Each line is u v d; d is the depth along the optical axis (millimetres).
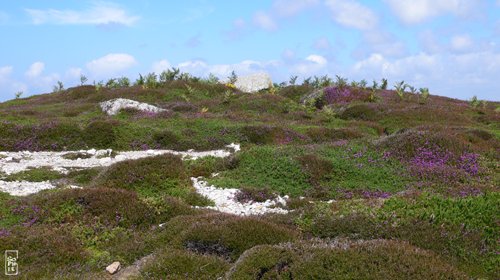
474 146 27844
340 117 48125
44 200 17156
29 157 29375
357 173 23156
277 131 35500
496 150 28719
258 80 70062
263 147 26969
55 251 13281
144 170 22188
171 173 22516
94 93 59312
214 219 14477
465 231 12828
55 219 15977
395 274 9156
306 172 22656
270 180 22297
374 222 13648
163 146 33188
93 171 24922
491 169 24719
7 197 19094
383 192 21234
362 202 15734
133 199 17219
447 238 12594
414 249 10422
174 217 15719
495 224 13055
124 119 40781
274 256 10391
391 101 53844
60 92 66562
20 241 13703
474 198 14898
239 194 20484
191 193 20297
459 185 22031
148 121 39062
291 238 13391
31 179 23562
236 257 12641
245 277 9969
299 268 9734
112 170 22281
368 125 42250
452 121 44188
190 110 47344
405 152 25781
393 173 23562
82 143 32562
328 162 23562
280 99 52812
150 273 11391
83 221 15789
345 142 28328
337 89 56312
